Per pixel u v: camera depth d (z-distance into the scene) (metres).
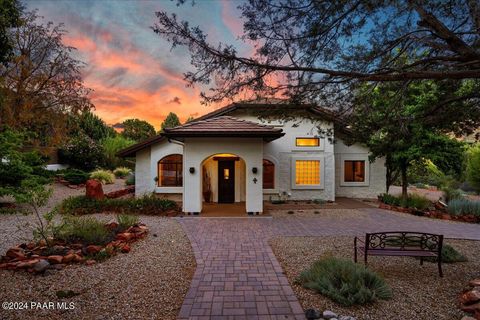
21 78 16.22
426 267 5.86
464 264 6.07
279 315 3.91
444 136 11.88
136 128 51.12
